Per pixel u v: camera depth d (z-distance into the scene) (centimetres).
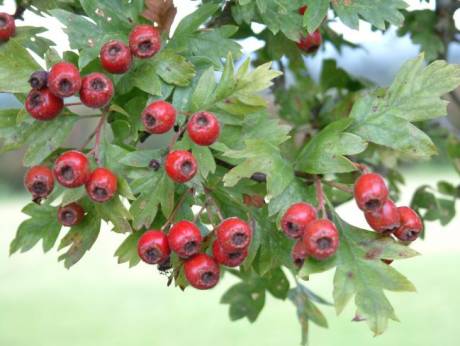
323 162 38
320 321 50
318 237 36
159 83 38
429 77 39
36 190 37
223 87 38
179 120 38
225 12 43
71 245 39
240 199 39
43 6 42
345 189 38
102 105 37
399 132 39
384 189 37
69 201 38
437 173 174
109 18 39
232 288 52
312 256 37
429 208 54
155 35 38
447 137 57
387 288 37
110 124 39
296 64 46
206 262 38
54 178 38
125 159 38
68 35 38
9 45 38
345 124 38
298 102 55
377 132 39
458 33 54
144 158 38
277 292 51
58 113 37
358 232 38
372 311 37
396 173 58
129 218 38
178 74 38
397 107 39
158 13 40
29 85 38
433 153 39
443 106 39
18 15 42
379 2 41
